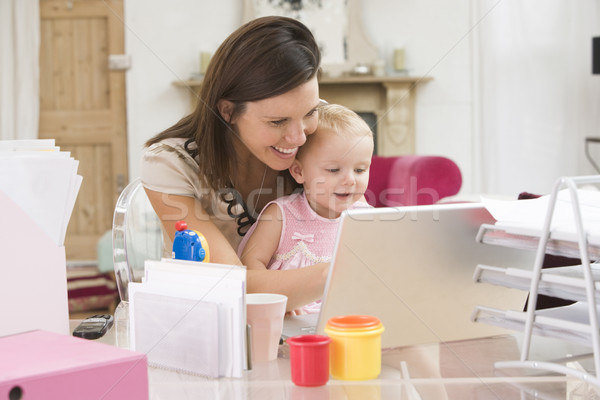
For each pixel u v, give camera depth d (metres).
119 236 1.14
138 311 0.74
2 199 0.71
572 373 0.64
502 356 0.75
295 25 1.09
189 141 1.24
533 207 0.76
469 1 4.57
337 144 1.18
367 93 4.53
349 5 4.53
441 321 0.80
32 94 4.42
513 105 4.57
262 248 1.22
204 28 4.56
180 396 0.63
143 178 1.20
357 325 0.69
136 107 4.54
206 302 0.69
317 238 1.23
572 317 0.68
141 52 4.53
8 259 0.71
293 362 0.66
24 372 0.52
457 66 4.60
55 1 4.44
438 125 4.62
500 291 0.83
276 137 1.10
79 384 0.53
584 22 4.49
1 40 4.38
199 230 1.16
